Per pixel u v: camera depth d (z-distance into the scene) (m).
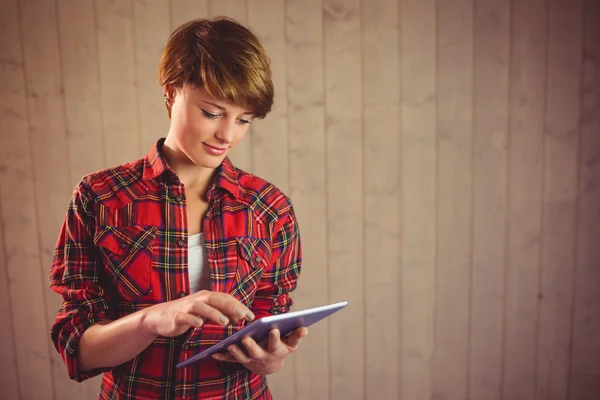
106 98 2.10
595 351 2.18
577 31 2.03
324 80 2.06
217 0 2.04
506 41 2.04
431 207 2.12
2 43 2.08
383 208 2.12
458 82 2.06
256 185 1.22
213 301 0.89
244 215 1.17
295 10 2.04
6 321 2.23
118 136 2.12
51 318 2.22
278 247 1.23
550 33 2.03
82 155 2.13
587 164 2.09
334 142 2.10
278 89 2.07
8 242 2.19
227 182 1.16
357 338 2.20
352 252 2.15
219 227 1.14
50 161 2.14
